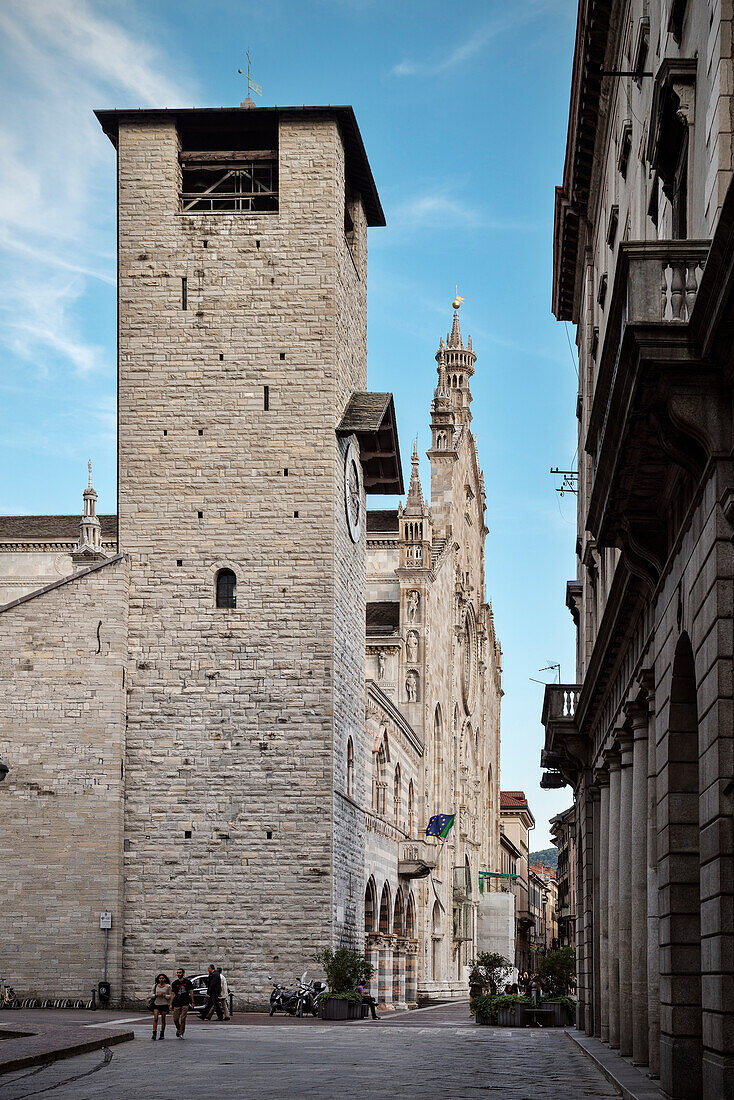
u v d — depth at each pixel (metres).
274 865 57.25
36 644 58.53
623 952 34.31
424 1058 34.53
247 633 59.12
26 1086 25.39
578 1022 53.22
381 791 76.62
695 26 22.03
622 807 34.94
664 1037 23.73
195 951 56.69
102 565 59.09
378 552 101.50
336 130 62.03
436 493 111.62
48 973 56.19
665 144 24.16
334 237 61.38
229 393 60.91
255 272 61.47
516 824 195.62
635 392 19.97
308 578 59.38
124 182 62.38
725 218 16.31
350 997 54.78
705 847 20.19
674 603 23.56
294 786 57.84
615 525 25.83
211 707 58.66
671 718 23.92
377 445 67.31
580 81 40.84
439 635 103.06
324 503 59.84
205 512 60.19
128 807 57.91
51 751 57.75
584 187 47.62
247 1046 37.72
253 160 63.31
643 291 19.61
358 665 65.88
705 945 20.08
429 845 86.62
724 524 19.31
